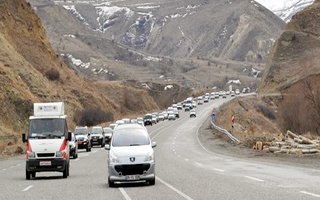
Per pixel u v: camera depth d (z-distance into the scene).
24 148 112.00
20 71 175.50
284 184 41.34
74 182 49.12
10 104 146.50
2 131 128.75
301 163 63.69
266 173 51.97
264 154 82.56
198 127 175.88
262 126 185.62
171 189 39.88
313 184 40.97
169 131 167.12
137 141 46.09
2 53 176.88
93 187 43.81
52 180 52.28
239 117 185.12
